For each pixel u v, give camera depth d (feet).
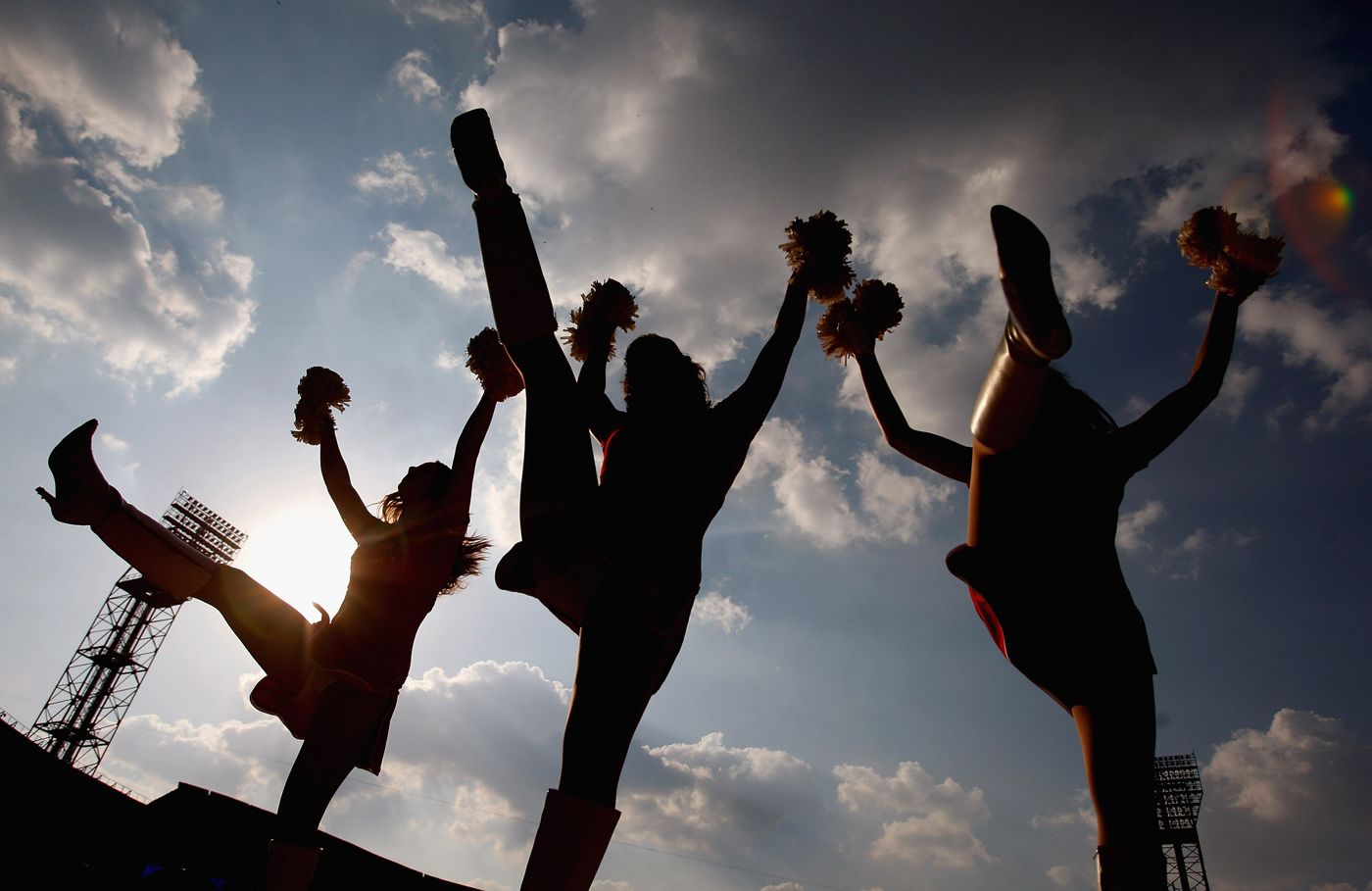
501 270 8.35
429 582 15.89
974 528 9.22
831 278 10.05
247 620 14.71
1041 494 8.81
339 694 14.57
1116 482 9.36
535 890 6.89
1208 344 10.35
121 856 16.08
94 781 16.03
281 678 14.82
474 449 16.33
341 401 17.58
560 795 7.23
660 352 9.98
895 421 11.57
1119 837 7.79
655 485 8.63
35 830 14.96
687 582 8.34
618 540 8.11
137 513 14.66
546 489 8.13
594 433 10.39
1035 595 8.61
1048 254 6.70
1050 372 9.53
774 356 9.77
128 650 160.04
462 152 8.11
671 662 8.29
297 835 13.67
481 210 8.39
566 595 8.30
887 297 11.85
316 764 14.19
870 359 12.00
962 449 11.44
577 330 11.36
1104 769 8.09
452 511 15.98
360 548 16.08
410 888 20.74
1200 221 10.40
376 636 15.10
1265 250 10.05
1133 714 8.24
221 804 17.83
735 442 9.30
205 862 17.22
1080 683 8.42
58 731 151.74
